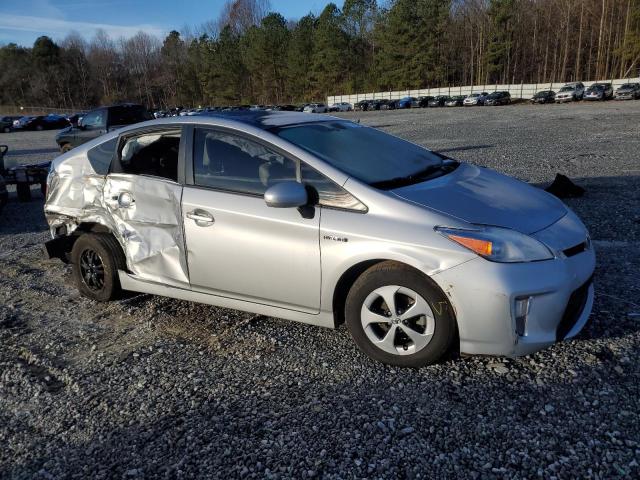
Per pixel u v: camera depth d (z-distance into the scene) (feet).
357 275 10.76
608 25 227.20
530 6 251.60
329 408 9.31
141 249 13.15
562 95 148.25
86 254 14.69
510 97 169.89
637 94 135.54
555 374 9.85
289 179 11.02
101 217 14.08
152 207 12.84
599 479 7.32
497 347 9.43
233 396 9.91
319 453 8.21
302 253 10.70
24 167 31.55
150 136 13.24
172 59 339.57
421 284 9.71
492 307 9.21
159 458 8.38
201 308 14.03
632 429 8.25
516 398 9.23
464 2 257.34
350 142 12.41
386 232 9.87
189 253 12.25
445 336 9.78
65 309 14.66
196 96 319.88
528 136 54.24
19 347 12.55
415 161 12.62
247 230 11.29
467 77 258.37
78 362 11.66
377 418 8.94
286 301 11.27
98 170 14.20
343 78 253.03
